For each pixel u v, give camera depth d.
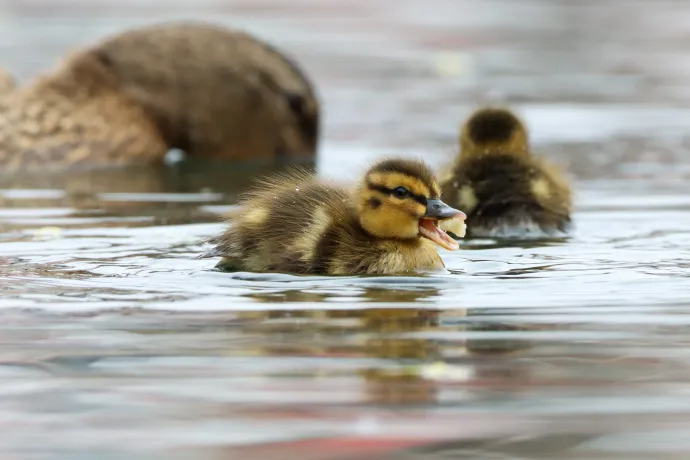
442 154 21.92
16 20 38.78
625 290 11.76
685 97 28.55
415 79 31.02
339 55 34.34
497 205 15.09
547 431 8.41
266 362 9.70
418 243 12.94
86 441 8.27
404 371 9.50
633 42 37.38
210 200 17.84
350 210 12.98
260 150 22.27
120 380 9.36
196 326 10.59
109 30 36.31
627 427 8.48
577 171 20.52
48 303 11.30
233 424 8.54
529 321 10.73
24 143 20.62
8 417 8.70
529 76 31.53
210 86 22.00
